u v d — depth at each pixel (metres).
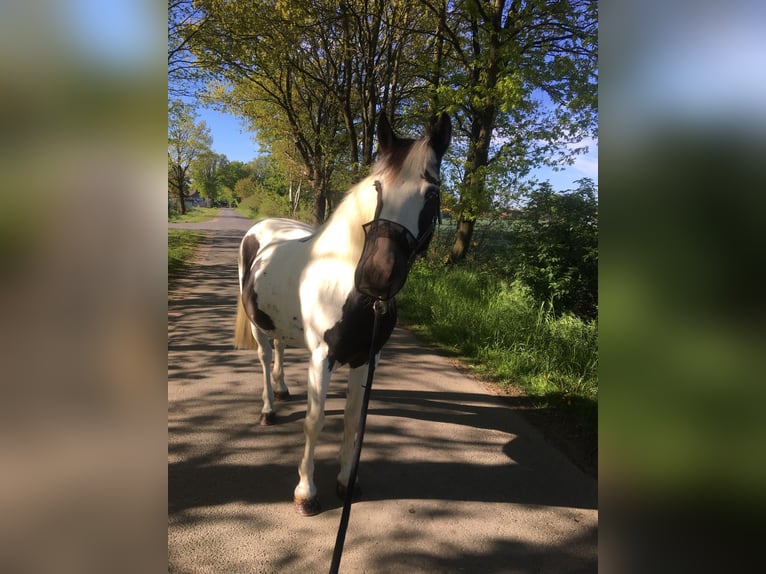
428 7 9.93
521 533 2.41
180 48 10.30
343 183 15.10
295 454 3.07
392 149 2.10
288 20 10.95
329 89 14.21
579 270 6.02
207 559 2.11
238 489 2.66
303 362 4.97
